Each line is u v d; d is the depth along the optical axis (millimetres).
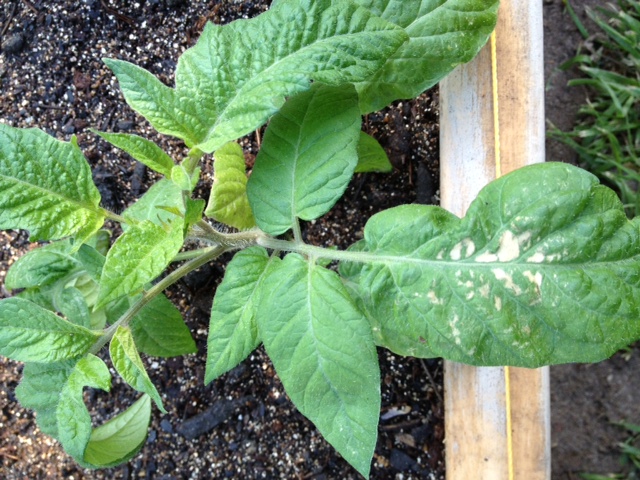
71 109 343
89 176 238
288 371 235
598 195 218
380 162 309
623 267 219
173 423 340
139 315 294
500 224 224
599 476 389
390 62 263
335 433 231
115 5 339
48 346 236
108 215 245
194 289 338
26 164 230
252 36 238
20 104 345
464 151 285
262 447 337
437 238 230
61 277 292
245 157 335
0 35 345
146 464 341
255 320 255
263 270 260
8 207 228
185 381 340
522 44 280
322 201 247
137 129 341
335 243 332
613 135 394
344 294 236
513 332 223
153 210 293
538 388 286
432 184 322
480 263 226
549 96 411
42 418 254
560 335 220
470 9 258
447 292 228
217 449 339
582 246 218
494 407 286
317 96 250
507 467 285
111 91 342
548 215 219
